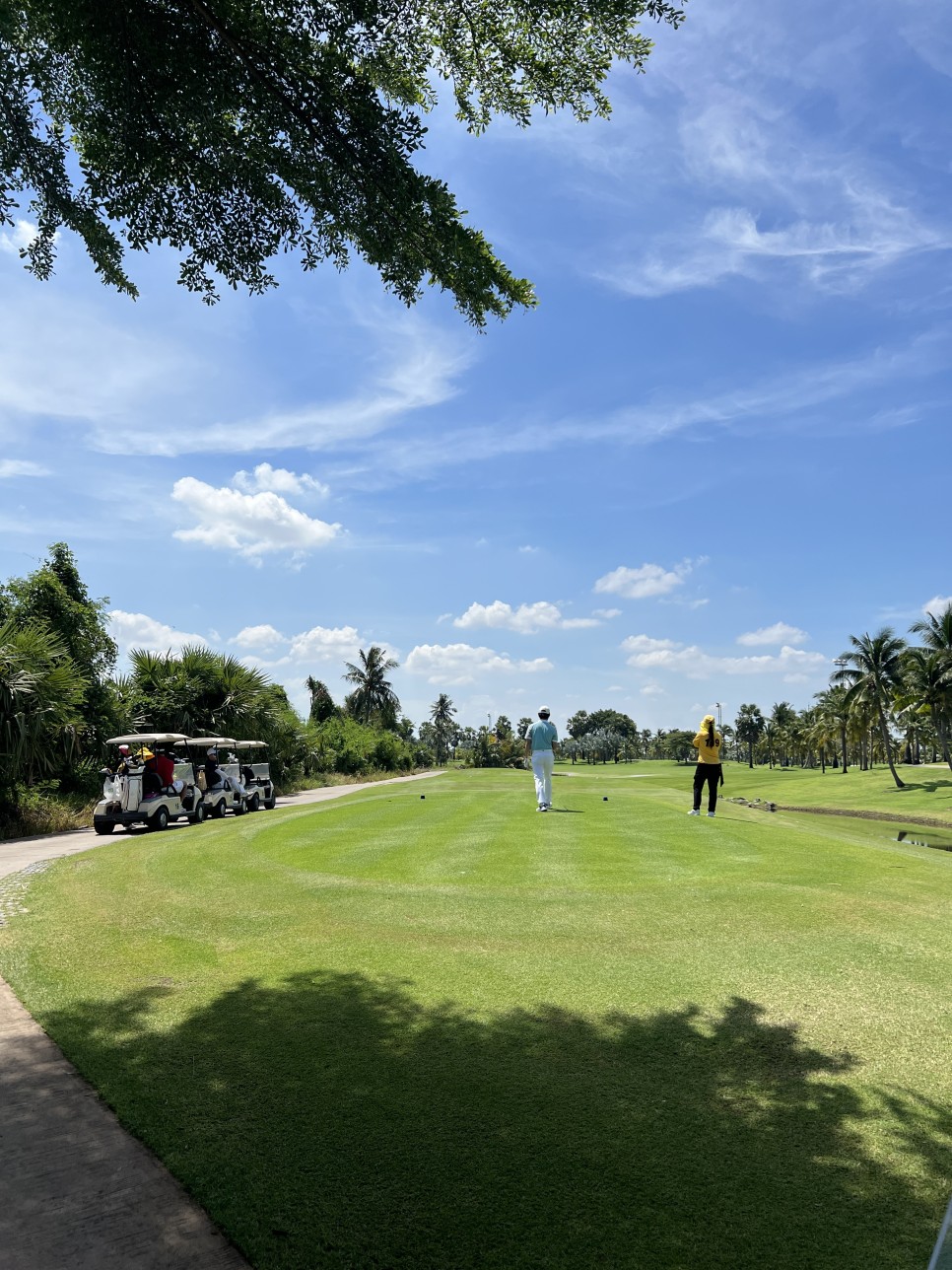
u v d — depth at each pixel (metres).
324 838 11.41
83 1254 2.40
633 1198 2.66
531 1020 4.24
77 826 18.17
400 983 4.85
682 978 4.86
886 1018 4.22
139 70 4.64
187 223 5.56
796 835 10.65
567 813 13.44
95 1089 3.52
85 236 5.74
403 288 5.69
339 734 53.34
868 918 6.15
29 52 5.01
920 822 35.69
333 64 4.59
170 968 5.28
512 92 5.21
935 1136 3.04
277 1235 2.48
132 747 19.86
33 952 5.74
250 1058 3.79
